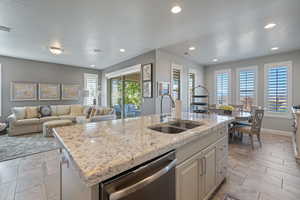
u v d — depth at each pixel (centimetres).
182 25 272
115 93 630
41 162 262
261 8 217
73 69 635
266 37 326
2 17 241
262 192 182
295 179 209
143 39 340
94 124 175
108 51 427
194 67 566
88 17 245
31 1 201
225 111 400
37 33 304
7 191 184
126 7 216
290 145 350
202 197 148
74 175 92
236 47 393
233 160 270
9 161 266
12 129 423
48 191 185
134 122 188
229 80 555
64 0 200
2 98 484
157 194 94
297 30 291
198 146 142
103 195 70
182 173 121
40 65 554
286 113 434
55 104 593
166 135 126
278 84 447
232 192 182
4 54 461
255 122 333
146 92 437
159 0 200
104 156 83
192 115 248
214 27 279
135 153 87
